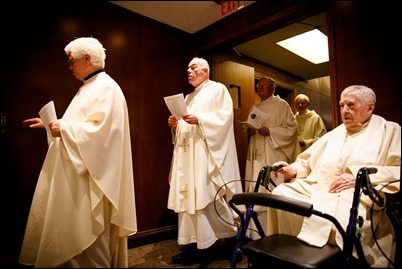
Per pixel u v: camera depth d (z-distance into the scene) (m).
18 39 2.10
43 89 2.19
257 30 2.65
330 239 1.35
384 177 1.42
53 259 1.44
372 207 1.29
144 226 2.66
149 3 2.67
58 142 1.61
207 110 2.22
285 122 2.68
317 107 4.91
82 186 1.56
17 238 1.99
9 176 2.00
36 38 2.19
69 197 1.52
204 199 2.01
